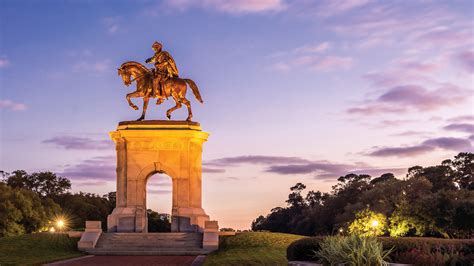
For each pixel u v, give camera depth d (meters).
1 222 110.88
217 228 69.56
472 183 151.75
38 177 155.00
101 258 62.06
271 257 58.88
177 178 75.56
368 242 38.12
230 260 57.09
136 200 75.50
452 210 90.25
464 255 40.72
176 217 74.69
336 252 38.03
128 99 77.44
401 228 93.19
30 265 54.66
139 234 70.62
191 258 62.41
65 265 55.22
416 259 39.69
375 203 122.62
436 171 153.75
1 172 155.62
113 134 76.75
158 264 56.78
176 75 78.69
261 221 185.75
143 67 78.06
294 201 190.12
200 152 77.25
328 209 149.25
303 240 45.41
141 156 75.94
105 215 151.75
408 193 121.06
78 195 153.38
